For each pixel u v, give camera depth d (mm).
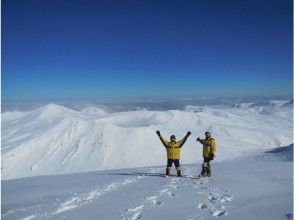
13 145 78875
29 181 17703
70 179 17312
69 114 153500
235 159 58500
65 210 10367
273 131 118500
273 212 9250
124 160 66188
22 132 104438
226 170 18625
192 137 85875
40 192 13484
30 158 70375
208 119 132250
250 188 12789
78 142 73438
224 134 98375
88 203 11125
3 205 11211
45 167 66625
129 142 71750
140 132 74938
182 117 126375
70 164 66312
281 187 12852
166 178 16078
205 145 16000
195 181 14883
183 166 22516
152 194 12203
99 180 16250
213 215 9328
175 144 16797
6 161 68938
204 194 11953
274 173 16562
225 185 13562
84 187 14172
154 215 9531
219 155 70938
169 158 16812
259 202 10445
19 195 13039
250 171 17656
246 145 88250
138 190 13047
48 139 76625
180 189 13023
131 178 16484
